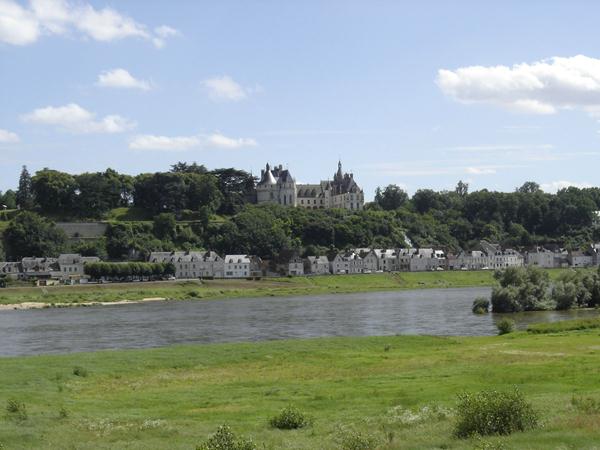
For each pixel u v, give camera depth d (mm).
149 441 35625
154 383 59406
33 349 91938
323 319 128875
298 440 34469
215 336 104125
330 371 62438
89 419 42375
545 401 40750
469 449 29469
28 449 34375
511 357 64375
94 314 149625
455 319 123562
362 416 40438
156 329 115000
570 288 134500
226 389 54312
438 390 48094
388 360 68438
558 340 77438
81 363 68812
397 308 151875
